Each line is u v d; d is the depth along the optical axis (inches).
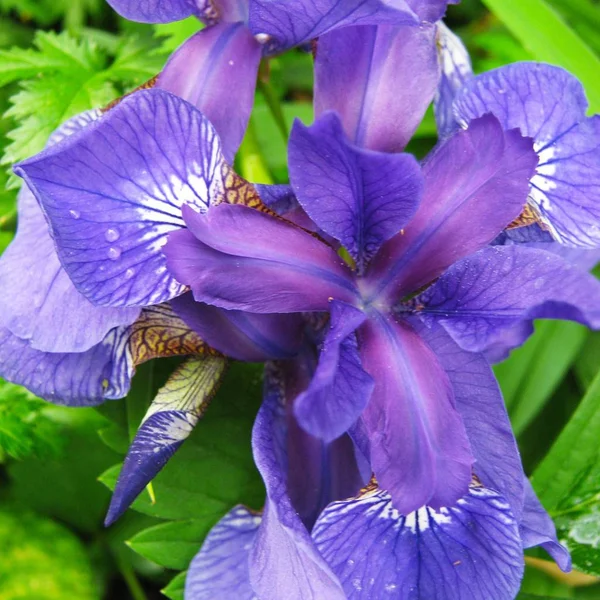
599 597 12.5
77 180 9.0
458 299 9.8
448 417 9.5
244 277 9.3
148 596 13.6
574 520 12.2
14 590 12.8
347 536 9.7
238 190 9.6
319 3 9.4
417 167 9.1
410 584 9.6
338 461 10.3
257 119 13.7
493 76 10.3
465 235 9.7
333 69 10.2
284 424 10.3
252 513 11.1
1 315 9.8
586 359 13.6
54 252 9.9
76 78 12.6
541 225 10.1
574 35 13.1
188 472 11.6
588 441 12.2
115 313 9.7
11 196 12.5
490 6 13.3
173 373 10.3
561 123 10.2
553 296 9.4
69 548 13.1
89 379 10.2
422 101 10.2
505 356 10.5
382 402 9.5
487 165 9.4
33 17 14.5
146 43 12.9
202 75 10.4
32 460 12.9
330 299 9.7
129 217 9.3
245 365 11.6
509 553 9.6
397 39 10.1
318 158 9.1
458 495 9.4
